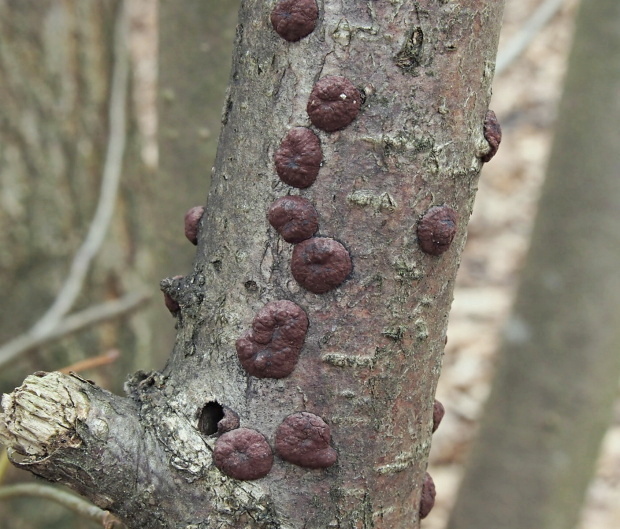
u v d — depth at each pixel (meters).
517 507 0.47
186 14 0.33
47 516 0.51
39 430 0.23
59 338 0.43
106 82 0.55
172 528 0.24
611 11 0.42
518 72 1.13
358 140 0.24
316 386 0.24
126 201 0.57
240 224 0.24
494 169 1.03
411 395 0.24
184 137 0.34
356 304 0.24
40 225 0.52
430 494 0.26
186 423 0.24
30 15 0.51
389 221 0.24
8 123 0.51
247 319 0.24
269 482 0.24
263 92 0.24
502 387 0.47
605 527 0.65
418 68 0.24
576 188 0.43
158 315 0.36
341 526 0.24
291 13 0.24
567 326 0.45
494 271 0.91
